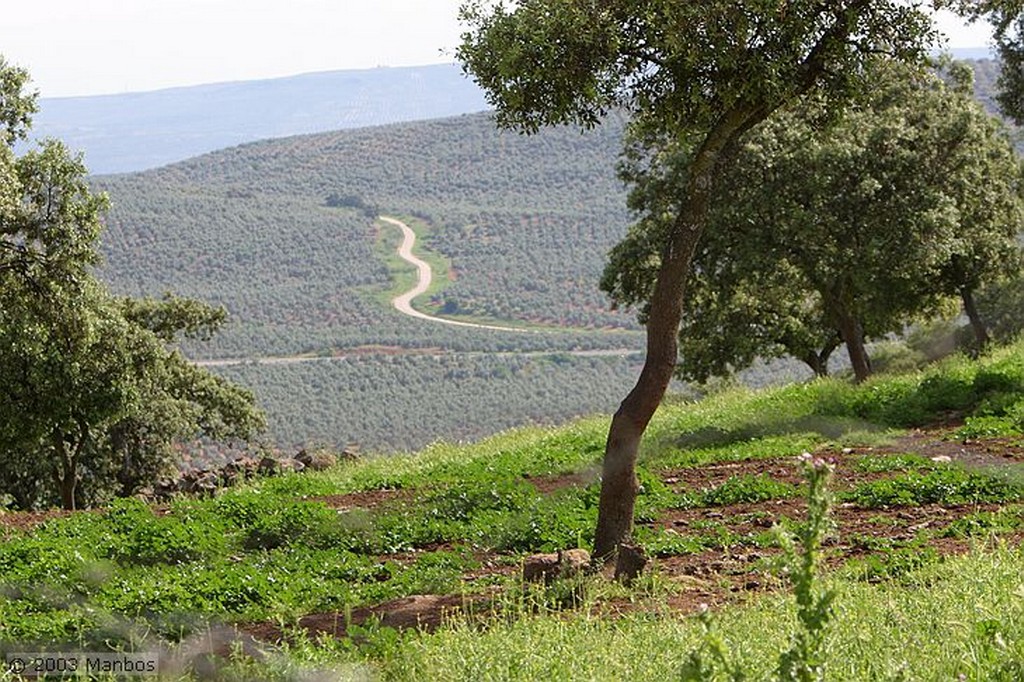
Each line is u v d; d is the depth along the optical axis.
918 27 17.48
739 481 25.78
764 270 48.66
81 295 42.53
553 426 47.59
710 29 16.23
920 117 48.88
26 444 46.88
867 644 9.77
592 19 16.69
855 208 47.72
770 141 46.31
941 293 59.84
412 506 26.61
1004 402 33.19
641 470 29.48
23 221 40.88
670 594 15.74
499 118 18.00
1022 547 14.35
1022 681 8.91
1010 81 60.78
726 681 7.35
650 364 17.72
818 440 32.72
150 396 63.69
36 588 19.53
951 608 10.88
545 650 11.18
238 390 70.44
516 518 23.39
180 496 35.16
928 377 38.78
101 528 25.97
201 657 13.90
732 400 46.84
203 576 19.72
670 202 51.09
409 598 17.61
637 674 10.45
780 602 12.14
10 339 42.75
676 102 17.39
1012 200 56.94
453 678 10.95
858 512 21.97
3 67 40.47
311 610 17.69
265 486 34.09
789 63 16.92
